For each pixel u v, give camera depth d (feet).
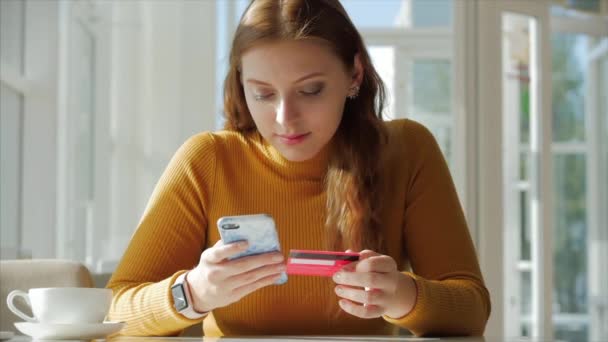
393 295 4.26
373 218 5.20
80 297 4.05
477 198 14.05
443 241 5.25
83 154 15.15
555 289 19.45
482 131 14.10
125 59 16.56
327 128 4.82
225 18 16.31
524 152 14.61
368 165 5.25
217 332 5.23
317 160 5.39
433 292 4.47
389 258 4.25
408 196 5.46
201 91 16.42
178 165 5.44
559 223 19.65
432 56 18.63
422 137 5.65
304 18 4.68
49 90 12.15
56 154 12.14
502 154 14.23
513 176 14.53
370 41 18.60
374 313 4.23
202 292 4.19
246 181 5.47
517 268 14.44
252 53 4.69
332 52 4.78
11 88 11.54
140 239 5.22
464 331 4.66
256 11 4.75
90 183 15.83
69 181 13.50
